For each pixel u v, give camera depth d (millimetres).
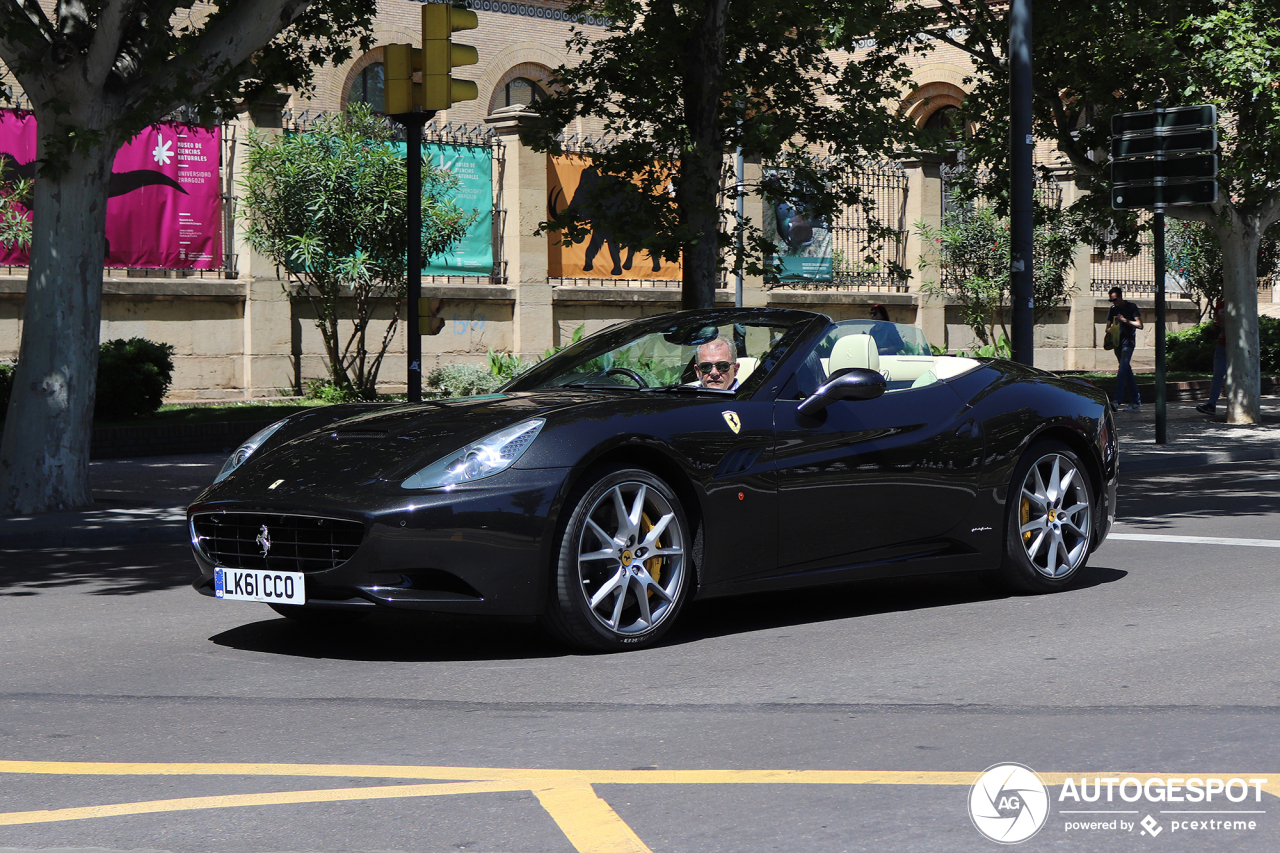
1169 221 29297
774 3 13562
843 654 5828
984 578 7359
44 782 4062
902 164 27469
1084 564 7500
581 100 15516
